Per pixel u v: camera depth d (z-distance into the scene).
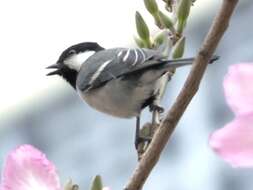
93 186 4.09
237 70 2.75
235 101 2.74
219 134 2.71
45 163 3.66
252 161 2.68
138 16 5.35
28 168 3.63
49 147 24.97
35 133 26.00
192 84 3.64
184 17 5.03
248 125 2.70
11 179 3.62
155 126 4.92
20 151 3.66
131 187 3.77
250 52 19.59
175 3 5.18
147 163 3.77
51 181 3.65
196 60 3.59
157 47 5.36
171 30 5.11
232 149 2.69
